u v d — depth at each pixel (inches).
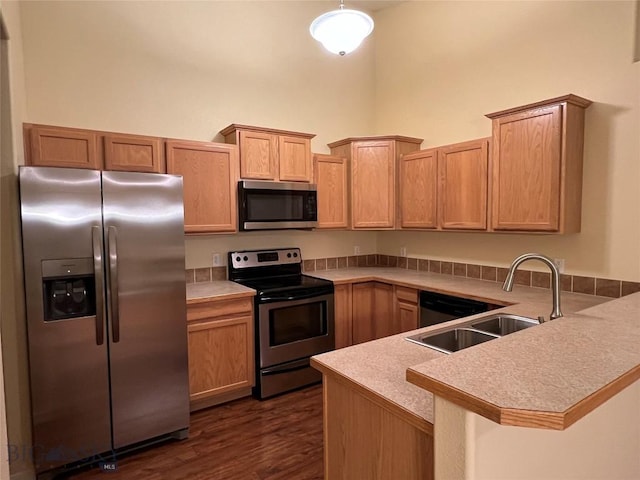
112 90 113.4
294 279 134.5
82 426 83.1
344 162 147.6
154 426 92.0
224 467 84.8
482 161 114.0
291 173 133.3
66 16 106.3
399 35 157.9
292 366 121.3
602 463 52.3
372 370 53.5
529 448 39.7
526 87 115.6
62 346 80.3
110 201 84.6
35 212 76.6
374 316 141.3
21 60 96.3
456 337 72.8
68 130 96.5
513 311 84.0
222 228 120.2
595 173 99.8
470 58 132.0
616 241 96.9
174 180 93.3
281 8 145.3
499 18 122.6
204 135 129.7
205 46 129.3
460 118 135.9
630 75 93.5
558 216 96.8
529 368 37.9
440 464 35.4
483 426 33.6
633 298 73.5
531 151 101.1
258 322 115.3
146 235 89.5
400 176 143.2
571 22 104.3
